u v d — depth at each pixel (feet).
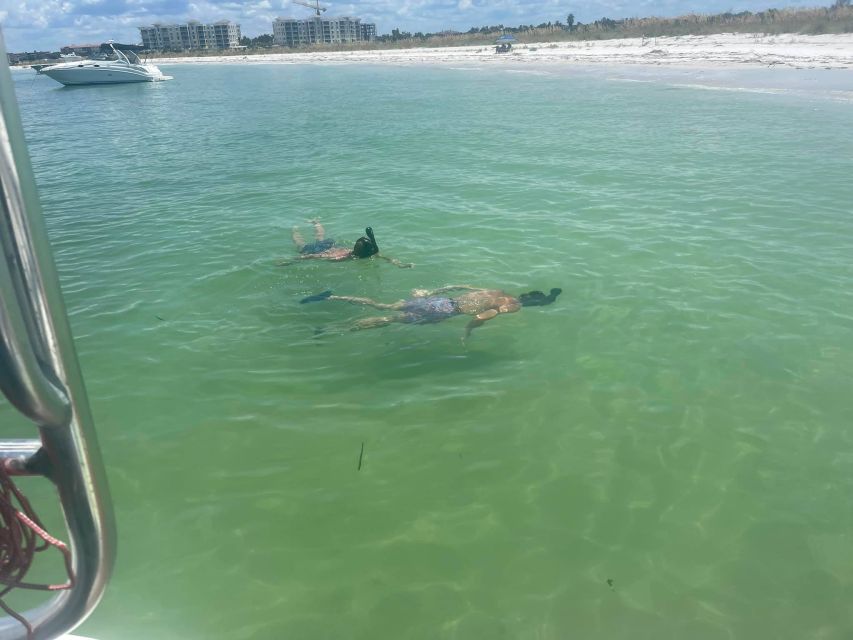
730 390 22.29
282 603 14.51
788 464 18.74
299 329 26.86
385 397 22.15
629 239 37.32
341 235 39.24
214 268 33.83
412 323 26.99
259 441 19.94
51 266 4.17
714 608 14.30
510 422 20.77
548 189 49.11
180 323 27.53
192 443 19.83
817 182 49.83
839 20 178.09
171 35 556.10
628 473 18.47
